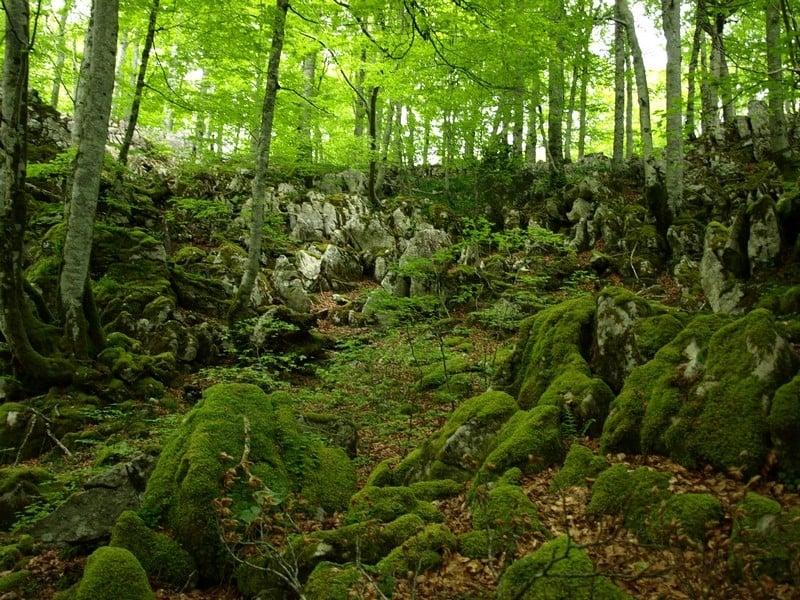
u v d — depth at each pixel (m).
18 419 8.07
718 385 4.81
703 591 2.92
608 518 4.29
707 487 4.25
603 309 6.68
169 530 4.97
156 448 6.12
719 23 19.50
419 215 20.31
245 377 10.02
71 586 4.39
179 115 16.30
